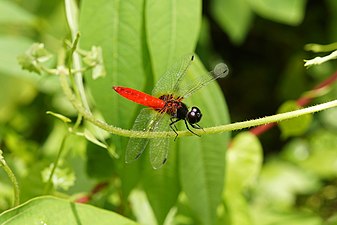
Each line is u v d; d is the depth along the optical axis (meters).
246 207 0.67
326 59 0.59
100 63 0.60
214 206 0.63
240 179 0.67
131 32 0.62
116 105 0.62
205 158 0.63
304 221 0.75
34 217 0.57
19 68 0.67
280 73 1.03
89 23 0.62
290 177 0.86
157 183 0.64
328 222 0.71
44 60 0.60
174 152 0.63
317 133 0.90
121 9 0.62
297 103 0.69
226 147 0.63
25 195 0.64
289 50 1.01
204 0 0.87
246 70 1.04
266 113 1.04
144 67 0.62
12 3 0.76
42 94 0.77
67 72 0.60
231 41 1.02
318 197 0.85
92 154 0.66
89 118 0.59
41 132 0.77
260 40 1.02
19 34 0.74
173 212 0.67
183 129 0.63
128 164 0.63
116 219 0.59
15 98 0.77
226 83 1.05
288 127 0.67
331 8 0.94
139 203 0.67
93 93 0.62
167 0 0.61
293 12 0.76
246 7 0.80
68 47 0.62
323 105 0.59
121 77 0.62
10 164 0.68
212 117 0.63
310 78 0.96
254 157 0.67
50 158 0.70
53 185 0.64
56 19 0.76
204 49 0.86
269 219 0.76
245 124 0.58
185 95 0.58
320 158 0.87
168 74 0.59
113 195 0.66
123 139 0.62
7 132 0.71
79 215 0.58
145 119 0.58
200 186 0.63
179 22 0.61
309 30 0.98
